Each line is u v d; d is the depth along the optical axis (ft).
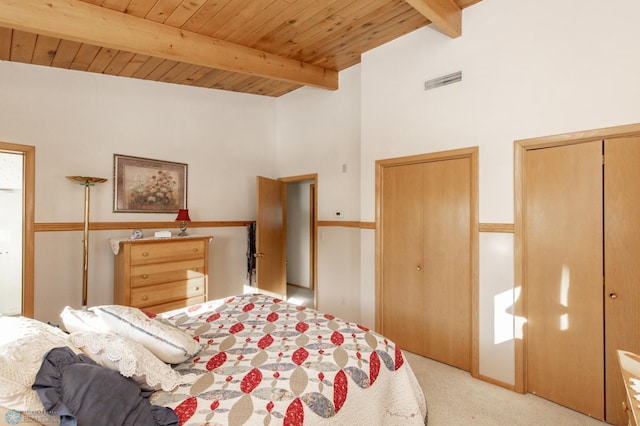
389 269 11.82
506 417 7.72
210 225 15.11
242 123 16.43
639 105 7.18
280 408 4.42
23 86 10.43
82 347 4.79
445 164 10.38
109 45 8.54
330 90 14.97
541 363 8.54
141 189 12.96
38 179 10.65
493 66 9.27
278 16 9.41
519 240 8.80
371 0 8.98
